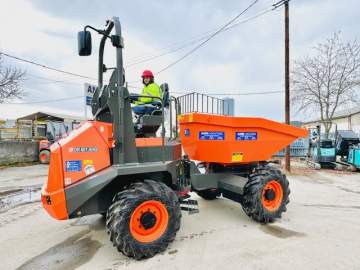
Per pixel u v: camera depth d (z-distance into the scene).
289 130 4.88
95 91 3.77
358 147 10.70
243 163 4.73
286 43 10.52
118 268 2.87
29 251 3.35
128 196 2.96
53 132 17.23
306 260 2.97
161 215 3.18
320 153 11.25
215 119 4.13
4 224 4.36
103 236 3.81
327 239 3.57
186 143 4.24
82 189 2.93
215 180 4.46
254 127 4.50
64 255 3.22
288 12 10.44
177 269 2.82
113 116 3.13
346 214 4.71
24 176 9.66
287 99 10.57
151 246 3.03
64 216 2.90
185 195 4.07
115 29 3.19
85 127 3.13
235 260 3.00
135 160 3.28
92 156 3.07
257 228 4.02
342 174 9.82
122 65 3.19
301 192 6.57
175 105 4.39
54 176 2.91
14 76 16.94
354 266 2.83
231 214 4.72
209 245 3.41
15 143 13.52
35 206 5.49
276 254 3.13
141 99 4.03
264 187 4.20
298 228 4.01
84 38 3.21
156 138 3.57
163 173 3.70
